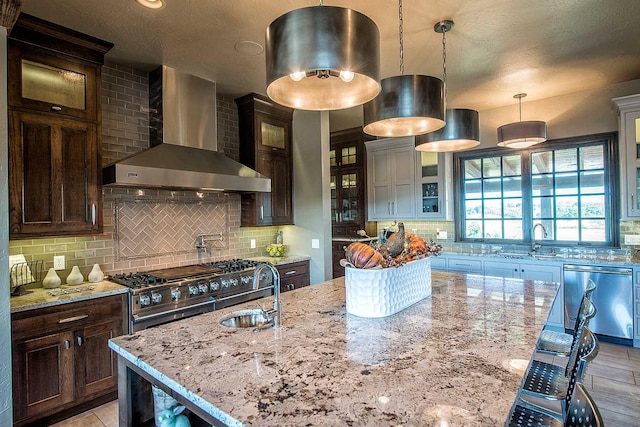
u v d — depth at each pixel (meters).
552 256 3.86
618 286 3.42
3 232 1.88
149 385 1.45
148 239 3.27
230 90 3.78
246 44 2.76
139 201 3.22
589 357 1.20
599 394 2.58
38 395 2.20
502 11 2.36
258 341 1.43
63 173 2.52
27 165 2.36
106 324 2.48
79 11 2.27
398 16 2.40
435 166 4.88
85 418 2.36
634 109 3.46
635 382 2.74
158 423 1.31
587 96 4.00
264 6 2.25
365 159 5.73
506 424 0.85
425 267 2.09
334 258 5.69
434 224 5.12
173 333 1.55
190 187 3.13
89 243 2.92
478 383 1.04
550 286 2.38
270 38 1.29
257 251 4.27
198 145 3.37
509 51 2.96
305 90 1.61
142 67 3.18
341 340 1.42
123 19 2.38
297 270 3.97
